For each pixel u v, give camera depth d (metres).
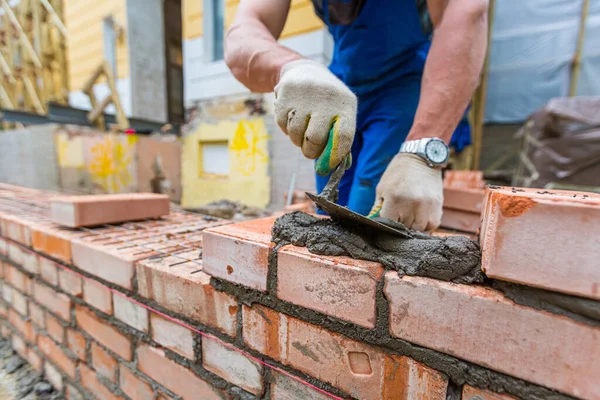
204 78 4.09
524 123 5.09
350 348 0.67
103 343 1.22
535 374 0.49
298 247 0.74
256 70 0.95
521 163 4.77
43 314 1.53
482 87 5.38
